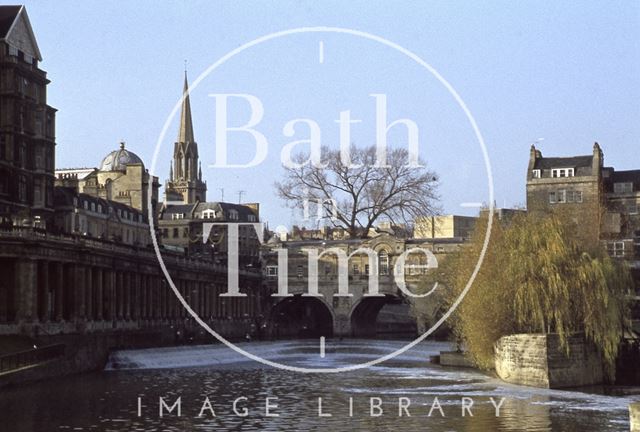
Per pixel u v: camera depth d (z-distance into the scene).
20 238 106.00
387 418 70.06
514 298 91.69
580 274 89.12
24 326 105.25
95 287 126.06
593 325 89.25
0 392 84.69
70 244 115.56
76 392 86.38
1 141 127.00
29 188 132.38
